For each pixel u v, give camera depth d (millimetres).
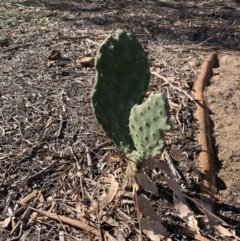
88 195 745
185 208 714
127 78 690
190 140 870
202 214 729
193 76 1077
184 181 782
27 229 699
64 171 789
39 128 881
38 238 685
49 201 739
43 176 780
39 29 1268
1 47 1166
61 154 821
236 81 1078
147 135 628
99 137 858
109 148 832
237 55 1195
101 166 798
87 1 1495
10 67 1078
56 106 943
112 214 711
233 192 783
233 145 883
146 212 693
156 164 727
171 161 807
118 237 680
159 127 611
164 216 715
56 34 1225
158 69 1099
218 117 958
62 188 760
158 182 768
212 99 1010
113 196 731
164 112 604
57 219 709
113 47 671
